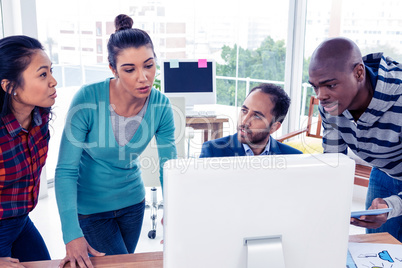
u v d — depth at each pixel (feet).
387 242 4.68
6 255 4.90
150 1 16.21
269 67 14.79
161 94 5.53
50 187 12.98
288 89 14.28
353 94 4.54
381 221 4.51
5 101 4.23
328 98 4.53
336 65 4.34
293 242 2.93
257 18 14.65
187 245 2.81
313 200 2.89
